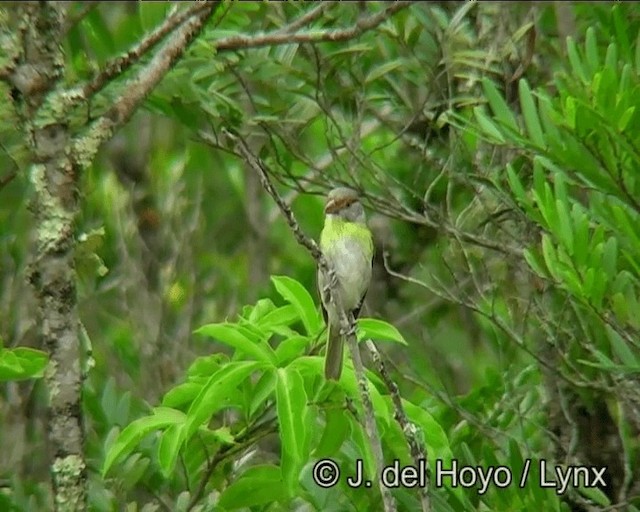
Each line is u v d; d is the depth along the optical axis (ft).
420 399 41.14
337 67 40.34
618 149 29.99
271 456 39.24
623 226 30.32
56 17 25.20
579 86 30.25
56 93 25.11
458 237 37.11
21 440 39.65
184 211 51.60
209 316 47.80
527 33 39.42
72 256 25.12
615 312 30.19
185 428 27.35
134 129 51.42
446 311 48.08
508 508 34.04
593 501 37.76
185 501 31.40
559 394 36.52
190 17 25.59
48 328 24.97
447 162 39.06
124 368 43.68
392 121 44.68
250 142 46.32
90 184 42.57
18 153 28.32
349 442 32.99
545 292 36.96
